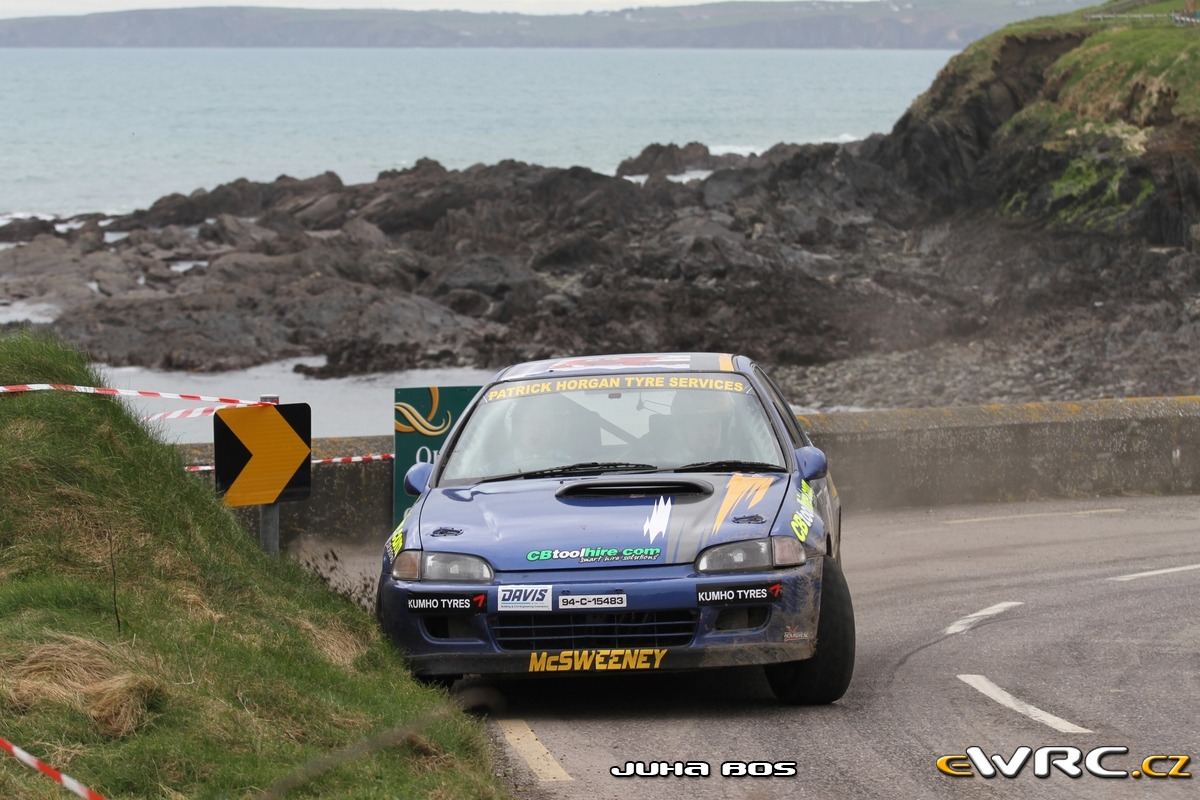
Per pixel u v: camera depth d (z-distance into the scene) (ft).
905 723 39.83
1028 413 93.15
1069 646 50.03
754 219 379.14
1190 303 247.70
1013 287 293.02
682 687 45.14
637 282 288.71
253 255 322.96
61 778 25.14
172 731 31.42
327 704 36.50
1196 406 96.58
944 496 90.48
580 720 41.01
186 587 43.34
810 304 254.27
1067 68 371.76
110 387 55.67
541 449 46.50
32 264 332.19
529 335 244.01
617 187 429.79
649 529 40.70
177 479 50.34
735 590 39.47
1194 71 333.42
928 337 232.73
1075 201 323.98
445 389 70.18
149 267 330.54
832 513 47.80
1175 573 65.77
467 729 37.17
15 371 51.49
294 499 53.67
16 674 32.24
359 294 265.75
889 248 358.02
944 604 59.57
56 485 45.16
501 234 380.99
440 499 44.39
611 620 39.63
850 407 190.80
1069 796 33.14
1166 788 33.63
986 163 365.81
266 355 233.14
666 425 46.98
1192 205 299.58
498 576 40.19
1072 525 82.12
